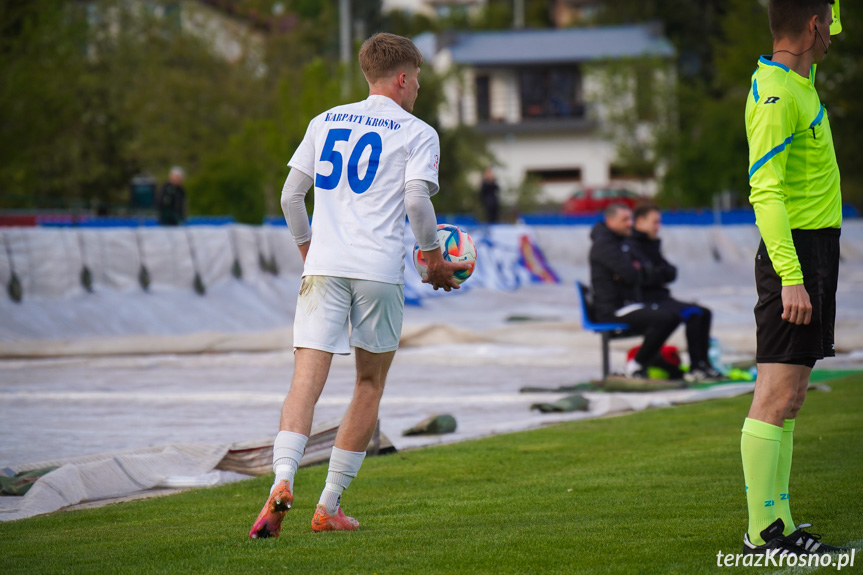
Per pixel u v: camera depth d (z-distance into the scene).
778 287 13.07
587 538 13.93
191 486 19.98
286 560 13.00
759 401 13.24
